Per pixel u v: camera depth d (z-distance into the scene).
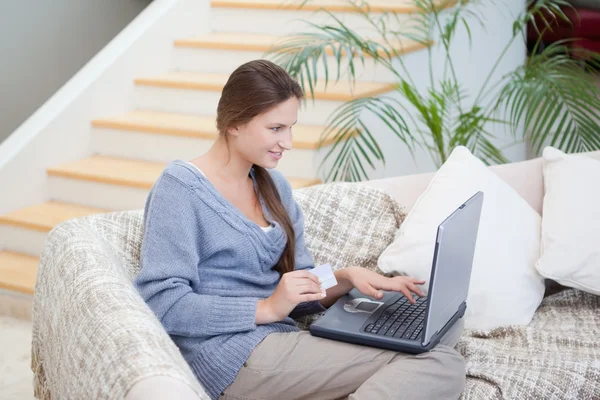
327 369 1.84
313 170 3.45
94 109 4.02
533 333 2.19
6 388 2.76
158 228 1.89
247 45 4.10
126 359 1.38
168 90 4.09
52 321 1.84
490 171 2.54
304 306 2.18
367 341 1.88
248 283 2.03
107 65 4.04
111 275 1.79
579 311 2.36
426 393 1.76
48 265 2.04
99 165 3.87
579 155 2.68
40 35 4.59
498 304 2.31
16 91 4.48
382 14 4.00
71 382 1.57
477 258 2.34
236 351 1.86
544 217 2.50
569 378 1.93
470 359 2.08
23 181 3.78
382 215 2.48
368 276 2.11
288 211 2.18
